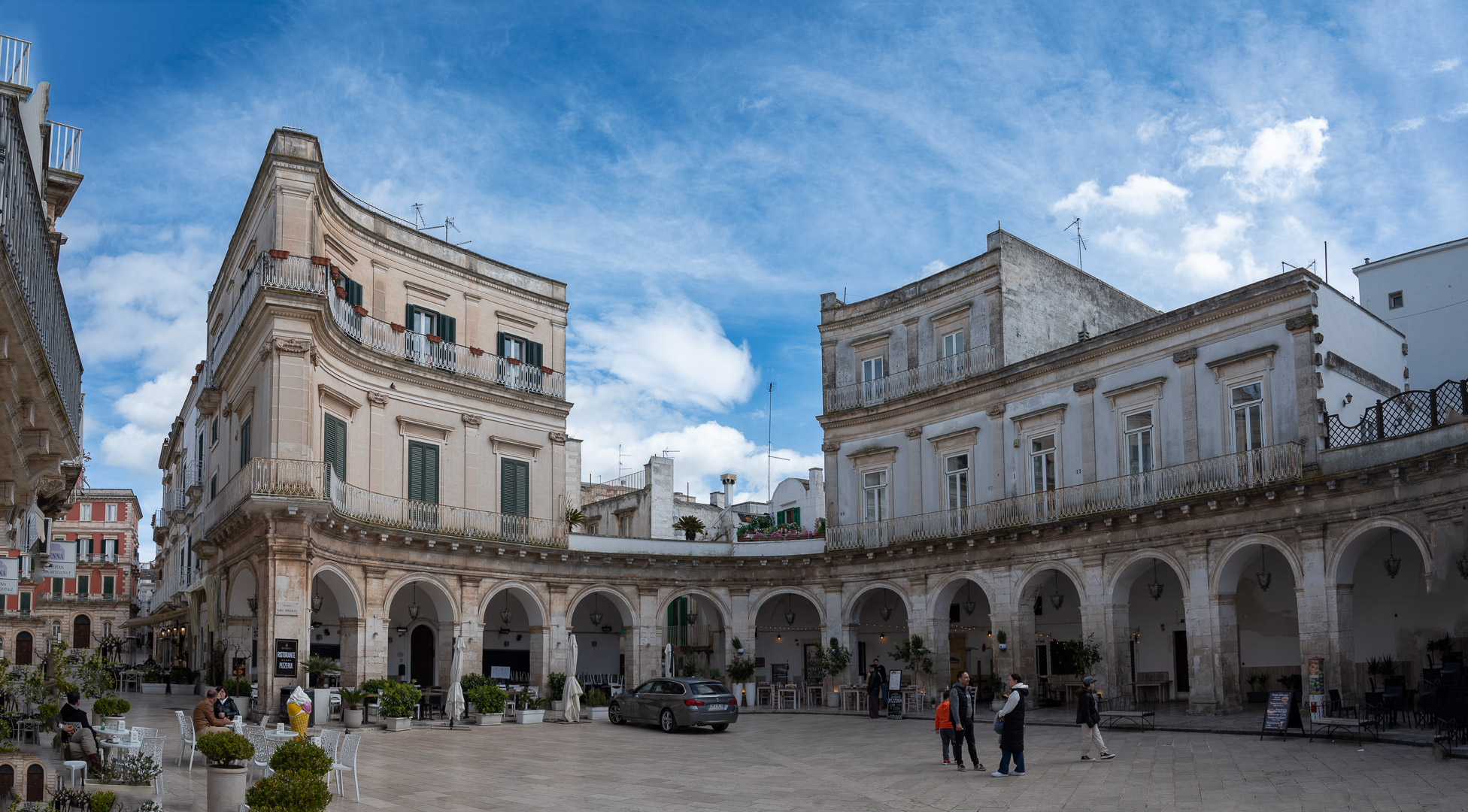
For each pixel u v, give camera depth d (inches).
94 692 806.5
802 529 1803.6
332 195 1165.1
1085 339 1252.5
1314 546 950.4
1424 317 1225.4
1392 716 834.8
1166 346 1138.0
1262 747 783.7
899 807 583.5
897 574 1376.7
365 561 1163.3
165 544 2081.7
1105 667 1122.0
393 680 1238.3
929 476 1395.2
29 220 422.0
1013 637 1230.9
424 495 1270.9
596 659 1583.4
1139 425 1158.3
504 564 1331.2
